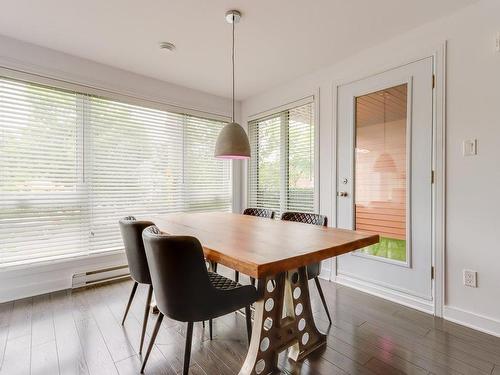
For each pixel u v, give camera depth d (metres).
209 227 1.88
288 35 2.32
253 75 3.17
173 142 3.44
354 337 1.81
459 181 1.99
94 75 2.81
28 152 2.47
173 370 1.48
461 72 1.98
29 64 2.45
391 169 2.42
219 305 1.28
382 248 2.49
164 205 3.35
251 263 1.03
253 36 2.34
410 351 1.65
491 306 1.84
